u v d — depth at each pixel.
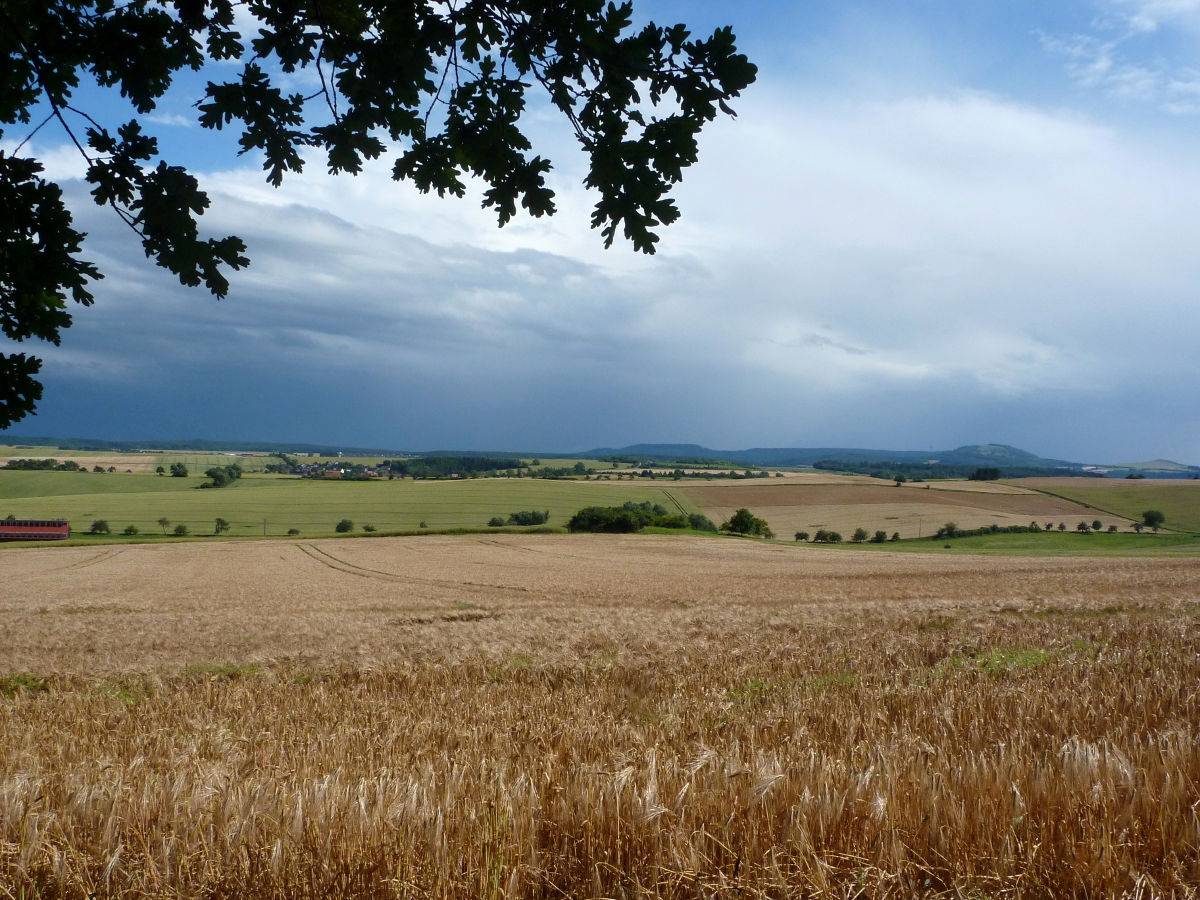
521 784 3.89
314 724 8.47
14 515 96.50
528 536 79.88
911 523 95.38
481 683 12.12
